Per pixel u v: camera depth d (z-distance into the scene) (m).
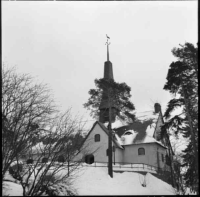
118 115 32.47
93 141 37.31
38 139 16.42
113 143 36.16
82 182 23.62
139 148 36.62
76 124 18.44
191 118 22.27
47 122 16.55
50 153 16.27
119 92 31.34
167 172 32.00
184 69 21.78
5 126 14.42
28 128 15.03
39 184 16.41
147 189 25.53
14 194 15.83
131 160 36.44
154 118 40.31
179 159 31.83
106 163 34.25
